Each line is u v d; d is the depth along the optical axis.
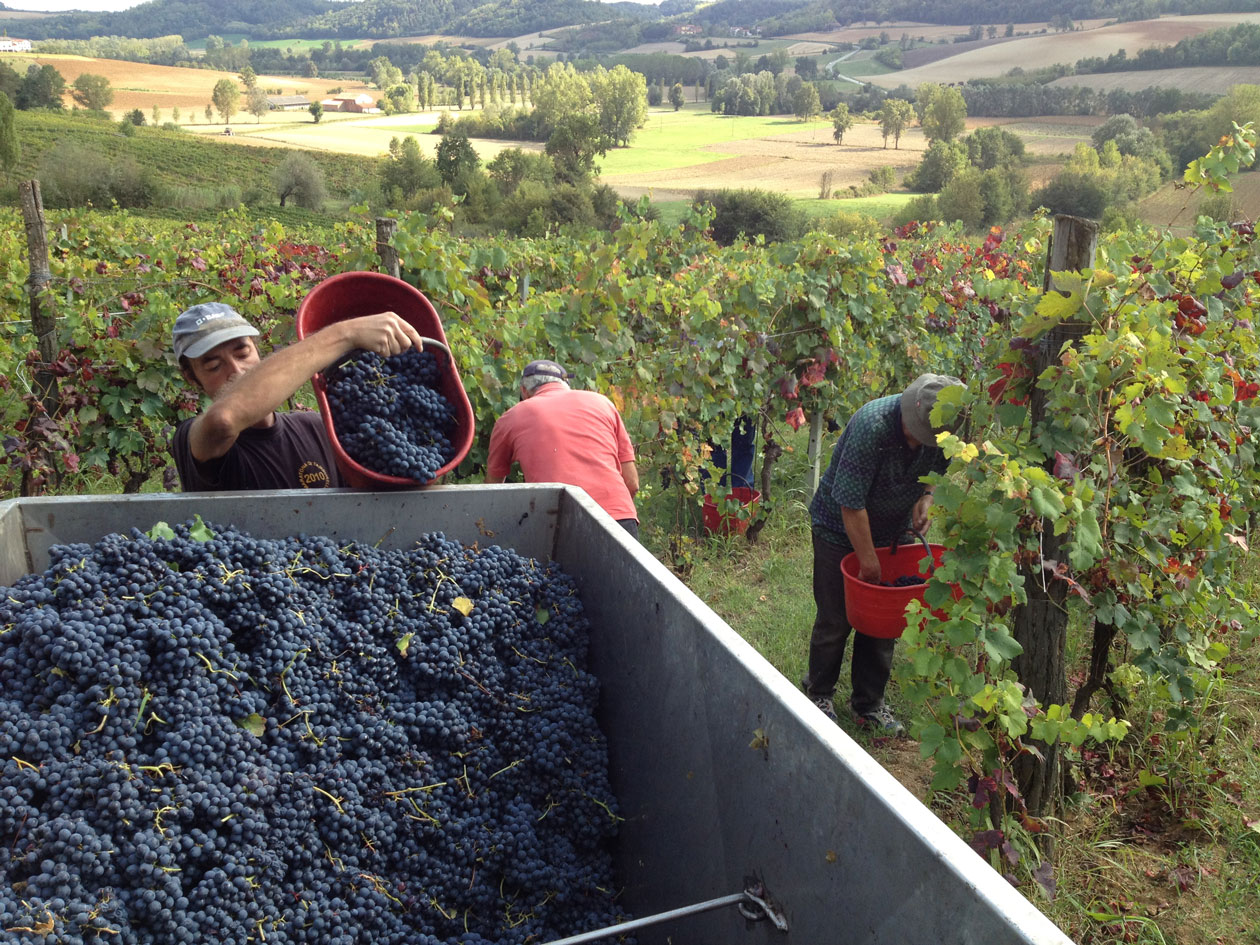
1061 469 3.19
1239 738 4.36
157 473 7.86
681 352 6.57
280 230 11.80
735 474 7.51
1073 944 0.96
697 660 1.68
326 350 2.21
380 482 2.19
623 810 2.02
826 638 4.45
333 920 1.57
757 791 1.49
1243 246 5.81
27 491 5.73
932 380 3.71
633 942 1.87
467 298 5.86
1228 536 4.12
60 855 1.33
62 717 1.49
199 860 1.47
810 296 7.20
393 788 1.77
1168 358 3.16
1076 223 3.20
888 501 4.05
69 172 75.75
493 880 1.86
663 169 126.06
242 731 1.61
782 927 1.43
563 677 2.07
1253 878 3.47
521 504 2.32
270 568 1.87
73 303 6.25
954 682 3.12
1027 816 3.33
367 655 1.88
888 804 1.18
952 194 87.44
